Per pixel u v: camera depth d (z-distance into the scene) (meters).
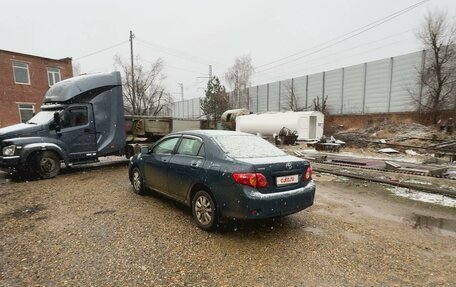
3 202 5.81
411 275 3.08
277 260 3.39
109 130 9.92
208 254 3.54
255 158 4.16
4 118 21.30
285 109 39.31
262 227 4.45
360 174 8.66
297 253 3.58
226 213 3.92
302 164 4.26
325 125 29.48
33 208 5.39
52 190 6.82
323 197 6.27
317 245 3.81
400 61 26.23
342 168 9.88
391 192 6.70
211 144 4.50
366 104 29.50
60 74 24.64
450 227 4.50
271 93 42.62
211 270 3.16
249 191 3.71
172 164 4.97
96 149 9.57
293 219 4.84
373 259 3.44
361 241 3.96
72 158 8.99
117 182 7.68
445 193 6.38
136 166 6.33
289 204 3.97
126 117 11.70
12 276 3.04
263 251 3.63
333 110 32.84
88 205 5.55
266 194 3.80
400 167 9.15
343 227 4.48
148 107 43.47
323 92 34.16
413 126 21.48
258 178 3.75
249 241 3.93
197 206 4.40
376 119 26.22
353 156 12.91
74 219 4.77
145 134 12.55
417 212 5.24
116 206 5.48
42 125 8.35
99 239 3.97
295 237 4.07
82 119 9.22
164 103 45.31
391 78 27.06
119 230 4.29
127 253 3.55
